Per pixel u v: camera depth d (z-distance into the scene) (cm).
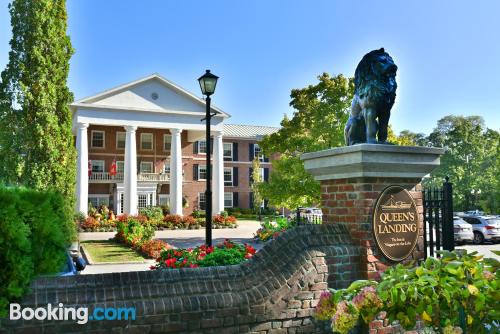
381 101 480
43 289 344
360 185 455
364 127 515
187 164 4256
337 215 484
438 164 482
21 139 1911
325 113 1817
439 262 308
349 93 1811
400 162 456
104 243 2195
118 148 3978
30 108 1928
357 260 447
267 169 5138
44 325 326
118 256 1672
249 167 5044
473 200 4603
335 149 466
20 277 327
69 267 640
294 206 1912
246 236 2578
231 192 4953
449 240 537
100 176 3834
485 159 4644
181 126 3688
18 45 1950
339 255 439
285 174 1841
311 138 1831
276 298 398
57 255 400
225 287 392
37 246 378
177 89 3681
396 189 468
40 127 1889
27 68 1938
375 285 312
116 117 3478
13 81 1934
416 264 480
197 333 365
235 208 4869
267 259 432
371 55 489
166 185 4112
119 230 2302
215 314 372
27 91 1908
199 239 2414
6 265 326
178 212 3622
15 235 326
